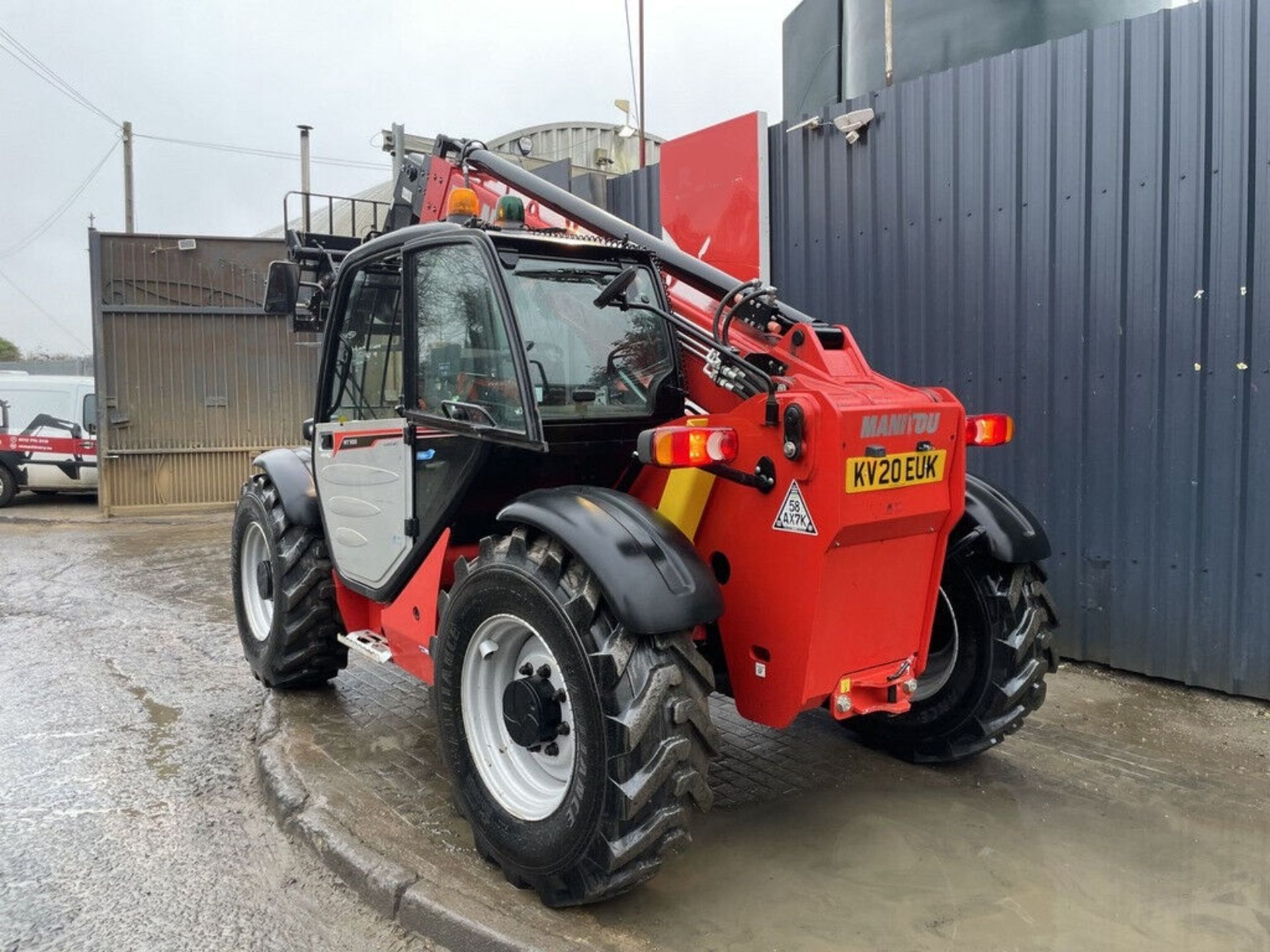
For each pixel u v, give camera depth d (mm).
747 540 3002
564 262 3436
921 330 5477
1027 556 3486
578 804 2684
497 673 3162
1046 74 4867
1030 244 4996
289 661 4562
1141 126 4570
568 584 2752
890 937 2713
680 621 2621
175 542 9766
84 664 5516
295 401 12062
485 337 3240
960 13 5648
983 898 2910
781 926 2768
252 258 11758
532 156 9453
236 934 2869
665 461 2678
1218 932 2729
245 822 3572
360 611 4414
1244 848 3201
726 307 3457
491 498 3484
